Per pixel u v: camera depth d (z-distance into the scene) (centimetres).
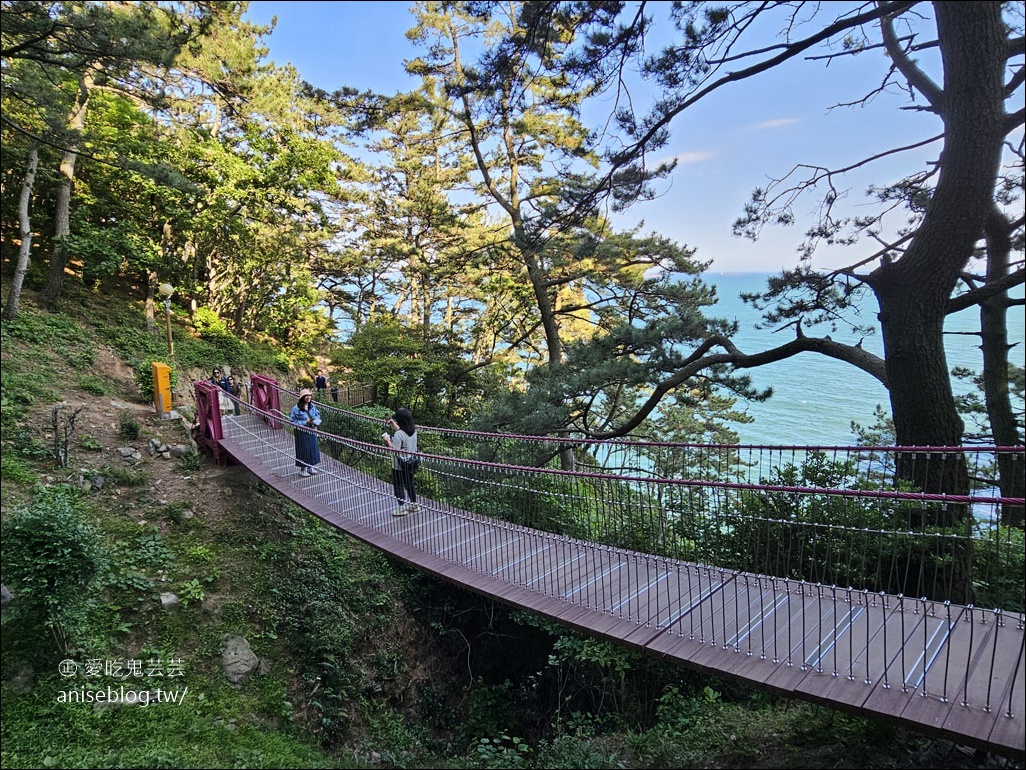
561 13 647
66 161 1344
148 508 790
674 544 627
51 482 754
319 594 769
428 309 2598
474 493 725
